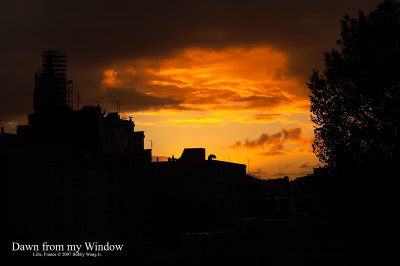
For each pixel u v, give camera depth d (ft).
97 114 303.07
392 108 153.79
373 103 159.02
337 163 161.38
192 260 245.86
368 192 155.43
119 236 275.18
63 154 258.78
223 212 351.67
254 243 239.09
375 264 155.12
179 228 314.35
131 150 349.20
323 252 224.94
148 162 355.36
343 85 165.99
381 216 152.76
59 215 239.50
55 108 310.04
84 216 253.44
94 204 260.62
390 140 153.38
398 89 155.94
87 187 257.14
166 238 301.84
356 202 159.12
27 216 234.58
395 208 150.61
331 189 164.35
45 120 306.96
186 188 352.08
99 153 287.28
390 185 150.20
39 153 244.22
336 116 165.17
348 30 166.50
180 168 355.77
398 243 150.00
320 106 169.89
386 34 159.84
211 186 346.95
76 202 250.57
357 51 163.53
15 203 237.04
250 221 241.55
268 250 236.02
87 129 301.43
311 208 233.76
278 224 236.43
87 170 258.37
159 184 358.02
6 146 241.76
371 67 158.81
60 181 242.78
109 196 271.49
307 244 228.84
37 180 235.40
